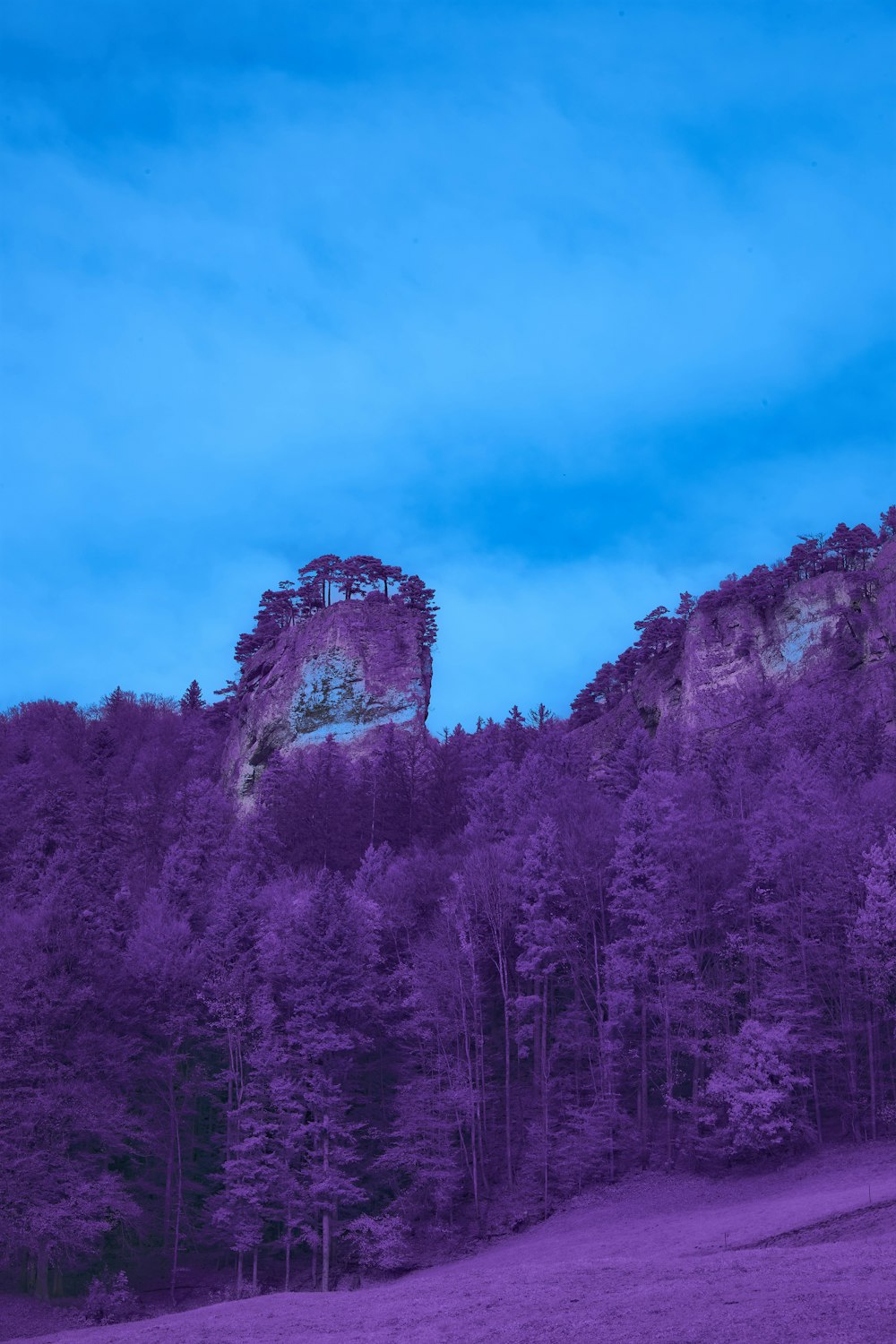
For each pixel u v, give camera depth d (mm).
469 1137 72438
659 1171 65000
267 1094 65938
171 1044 67375
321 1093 64312
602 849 80375
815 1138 63062
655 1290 30406
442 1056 70625
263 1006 66750
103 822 103938
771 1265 32156
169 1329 39812
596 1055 73750
